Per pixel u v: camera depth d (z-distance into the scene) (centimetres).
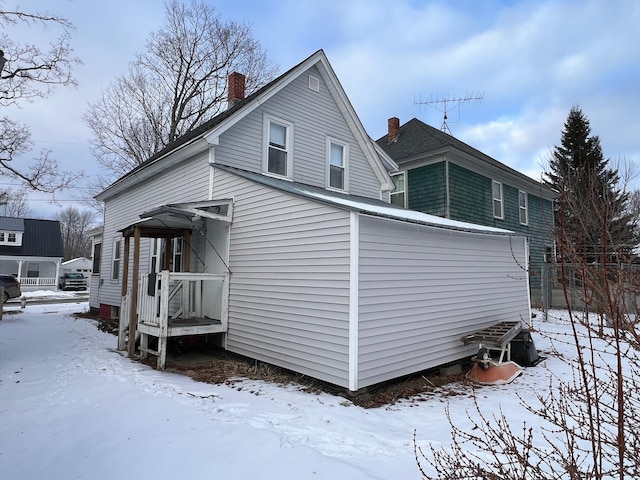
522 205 1925
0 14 948
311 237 624
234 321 775
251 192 758
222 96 2741
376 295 582
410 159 1570
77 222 6334
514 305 932
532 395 585
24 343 936
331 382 570
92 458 350
